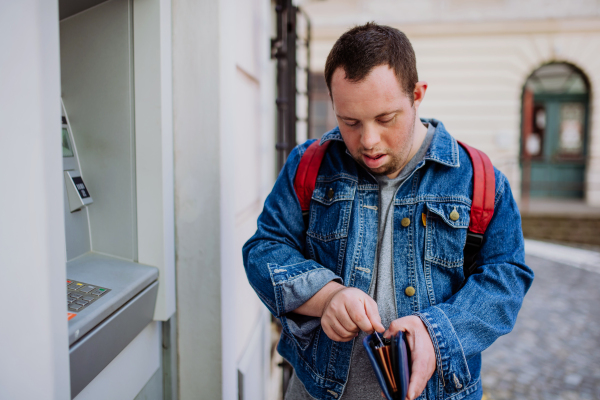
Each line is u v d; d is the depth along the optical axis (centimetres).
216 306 116
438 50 741
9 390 58
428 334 75
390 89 71
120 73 105
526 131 803
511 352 300
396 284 87
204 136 111
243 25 140
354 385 90
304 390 101
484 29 728
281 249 91
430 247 86
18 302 58
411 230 87
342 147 95
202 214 113
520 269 83
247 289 156
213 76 109
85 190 109
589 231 620
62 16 106
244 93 146
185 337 119
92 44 106
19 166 56
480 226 85
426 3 722
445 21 721
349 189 91
